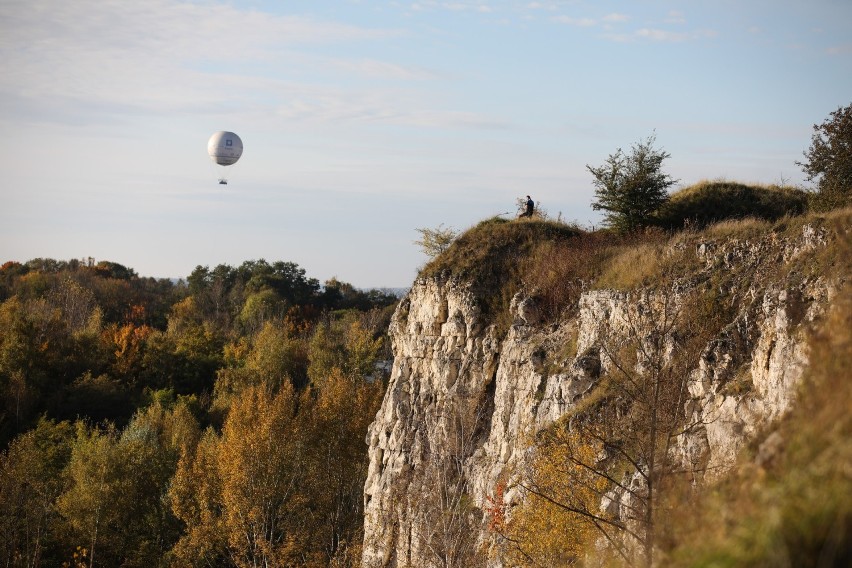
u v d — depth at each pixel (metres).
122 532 55.25
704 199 40.62
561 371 31.56
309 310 131.25
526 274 38.66
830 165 32.69
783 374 19.11
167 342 95.88
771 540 6.61
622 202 39.31
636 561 13.60
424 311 40.94
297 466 53.53
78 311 116.44
